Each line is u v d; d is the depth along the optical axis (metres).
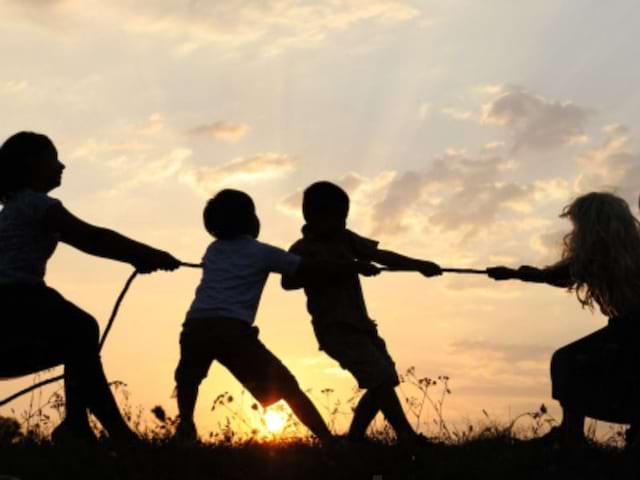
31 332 6.11
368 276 6.91
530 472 6.25
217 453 6.20
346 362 6.94
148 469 5.96
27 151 6.24
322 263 6.79
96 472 5.85
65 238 6.18
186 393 6.59
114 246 6.29
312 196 7.11
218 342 6.51
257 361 6.53
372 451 6.40
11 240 6.12
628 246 6.40
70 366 6.21
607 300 6.45
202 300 6.59
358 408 6.97
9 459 5.88
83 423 6.29
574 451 6.43
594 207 6.47
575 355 6.48
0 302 6.08
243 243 6.69
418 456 6.36
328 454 6.32
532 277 6.87
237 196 6.75
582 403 6.43
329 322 6.98
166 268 6.48
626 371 6.36
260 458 6.22
